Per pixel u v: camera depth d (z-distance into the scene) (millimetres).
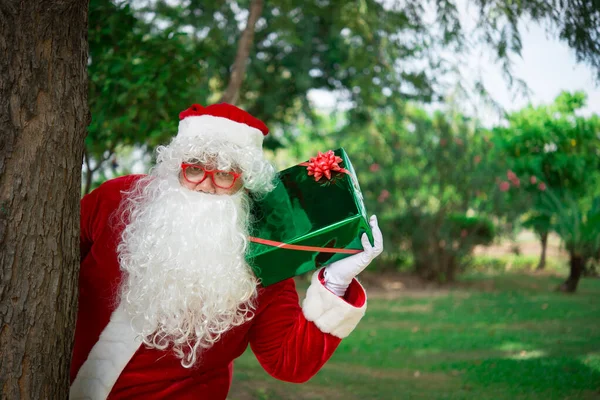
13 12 1849
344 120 15320
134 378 2127
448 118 11547
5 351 1854
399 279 12227
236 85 7211
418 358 5965
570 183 11961
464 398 4535
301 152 19438
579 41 3793
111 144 4926
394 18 5906
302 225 2104
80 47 2012
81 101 2016
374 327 7648
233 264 2049
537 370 5246
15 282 1862
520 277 13125
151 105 4668
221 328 2082
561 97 12117
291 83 13805
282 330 2197
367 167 12125
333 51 12625
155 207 2133
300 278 12406
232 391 4695
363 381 5090
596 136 12016
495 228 11844
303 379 2215
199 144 2115
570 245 10812
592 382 4824
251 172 2158
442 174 11672
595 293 10672
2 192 1846
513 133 12336
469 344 6488
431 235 11891
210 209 2092
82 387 2141
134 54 4691
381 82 8273
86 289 2215
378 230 2111
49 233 1918
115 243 2195
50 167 1913
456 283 12055
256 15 7301
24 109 1867
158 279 2021
